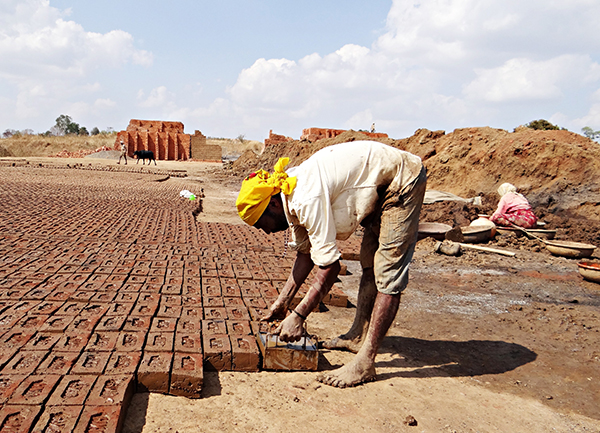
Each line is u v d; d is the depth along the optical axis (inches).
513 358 153.6
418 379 133.1
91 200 407.2
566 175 438.0
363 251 141.1
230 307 161.2
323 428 102.8
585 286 254.2
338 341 149.6
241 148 2283.5
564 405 124.0
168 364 112.6
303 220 115.6
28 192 427.5
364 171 119.0
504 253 327.0
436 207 447.5
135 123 1640.0
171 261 213.2
